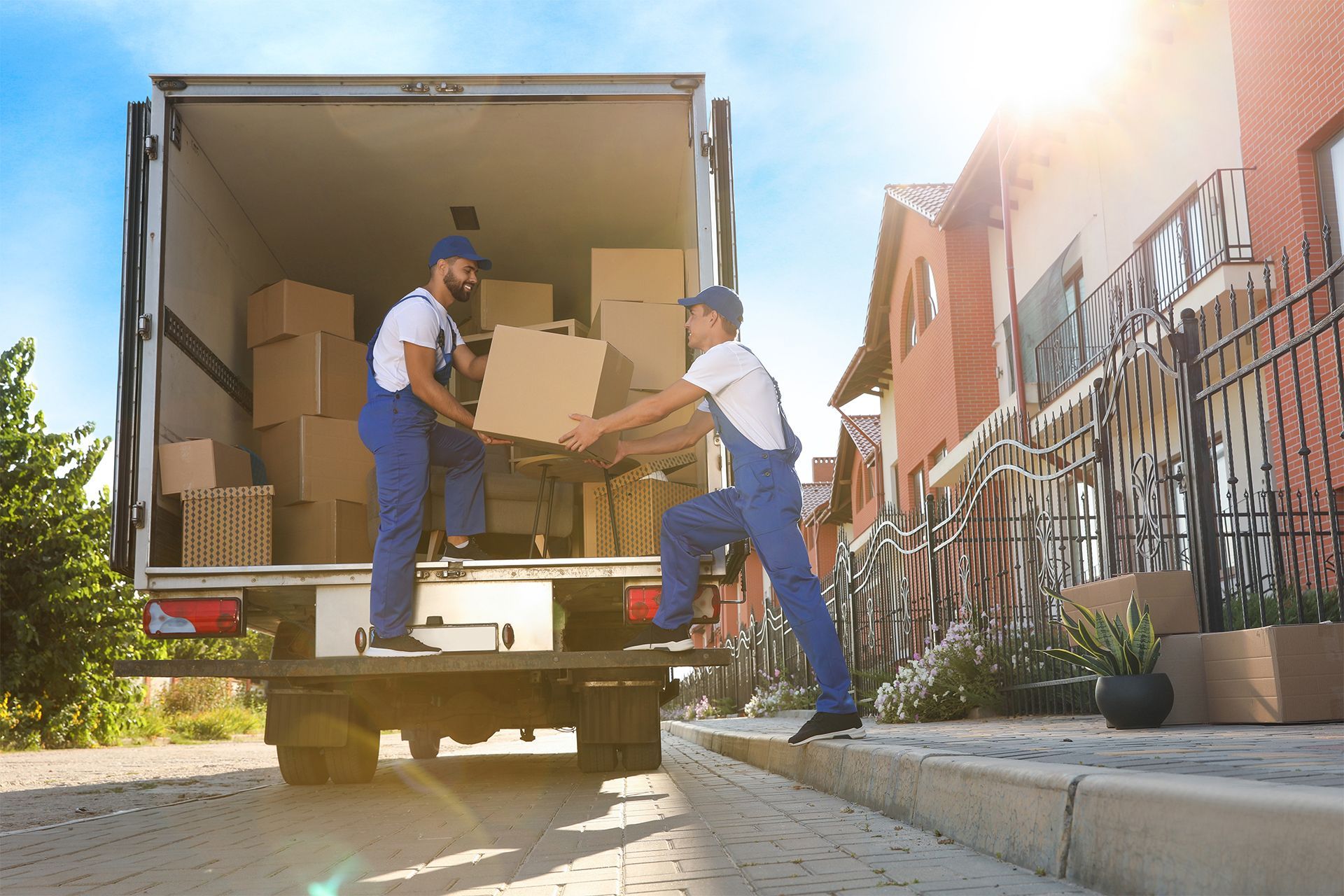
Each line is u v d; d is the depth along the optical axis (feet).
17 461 50.01
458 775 21.80
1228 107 37.58
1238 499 33.88
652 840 11.23
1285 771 7.92
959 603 32.60
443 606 16.88
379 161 22.21
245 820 14.90
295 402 20.93
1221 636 16.58
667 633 16.38
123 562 17.01
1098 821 7.11
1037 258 54.29
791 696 47.55
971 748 12.02
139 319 17.88
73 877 10.32
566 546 20.95
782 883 8.15
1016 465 27.45
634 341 20.94
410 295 17.07
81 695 49.24
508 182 23.31
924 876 7.98
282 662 16.47
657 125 21.13
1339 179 32.53
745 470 15.38
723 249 19.03
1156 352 19.51
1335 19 31.78
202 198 20.85
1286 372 32.14
